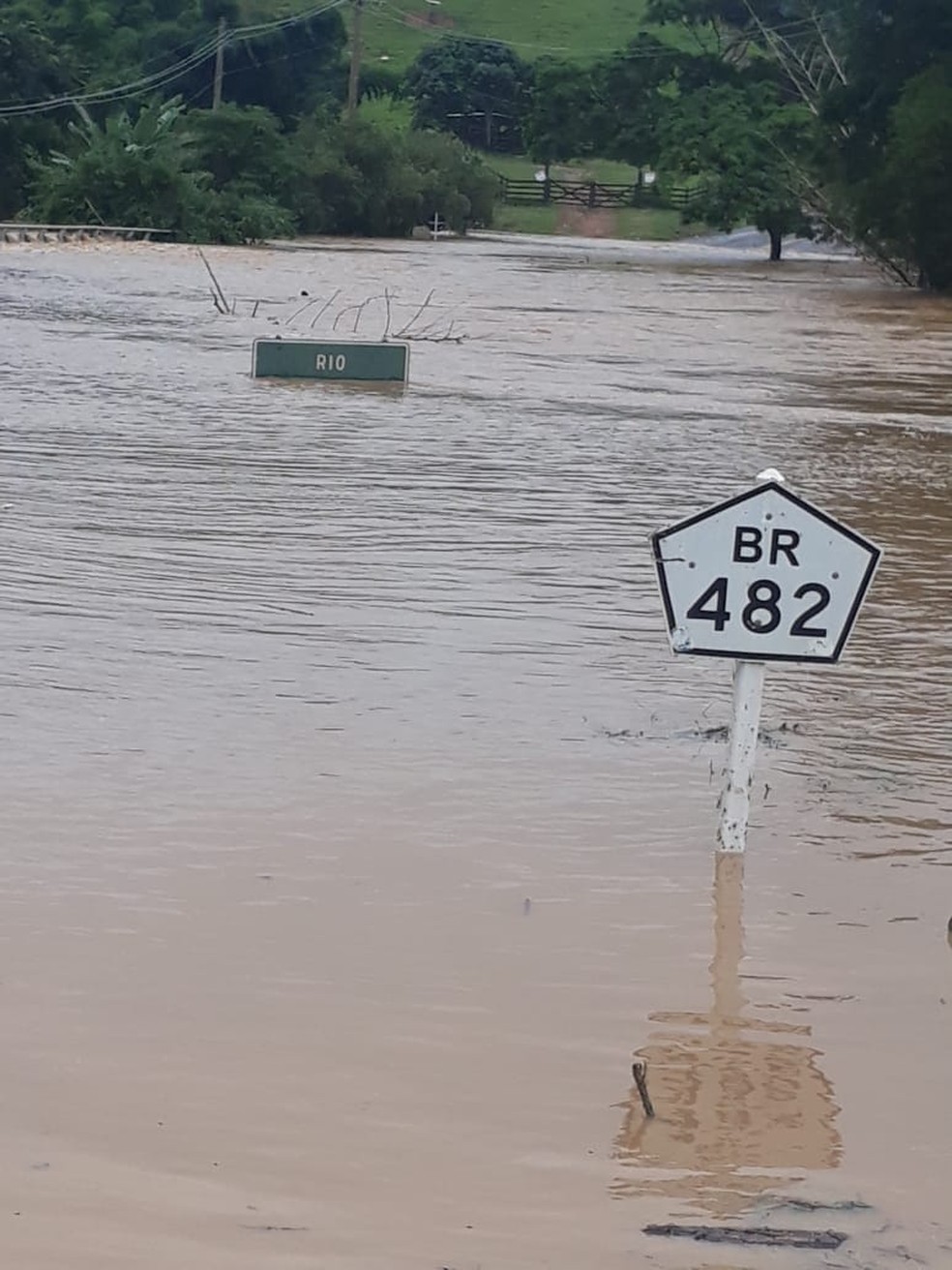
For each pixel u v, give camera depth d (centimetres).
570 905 875
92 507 1827
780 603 938
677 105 11356
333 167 11588
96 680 1210
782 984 798
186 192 9700
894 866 947
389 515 1862
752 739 951
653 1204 618
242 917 842
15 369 3072
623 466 2281
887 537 1867
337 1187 619
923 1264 584
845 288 7869
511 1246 588
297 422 2550
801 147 10106
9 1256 566
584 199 14100
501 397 2984
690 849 956
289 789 1015
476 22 19300
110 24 14238
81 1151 634
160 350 3500
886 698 1267
